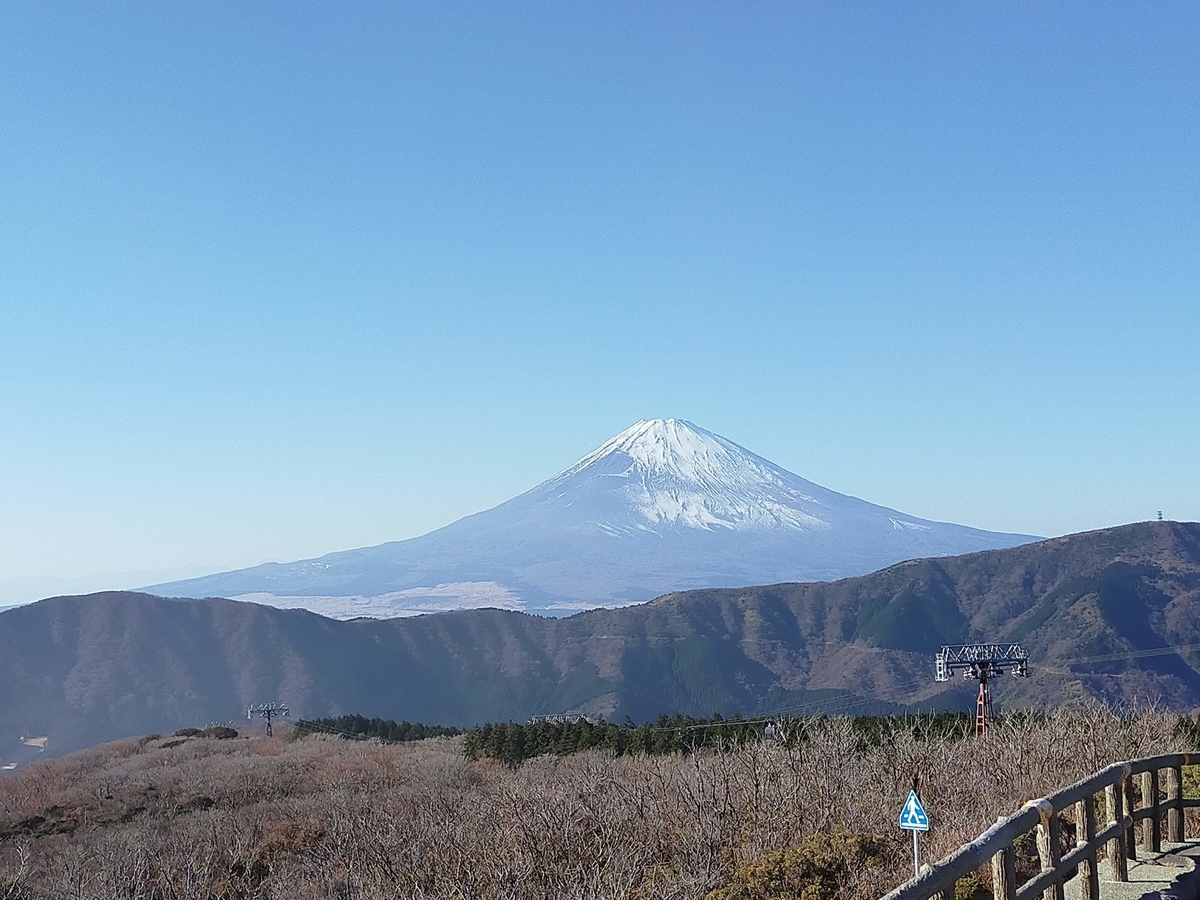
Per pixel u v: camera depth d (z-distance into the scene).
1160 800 11.72
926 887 6.93
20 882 22.00
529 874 14.16
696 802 15.43
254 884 20.12
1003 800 14.76
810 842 13.28
